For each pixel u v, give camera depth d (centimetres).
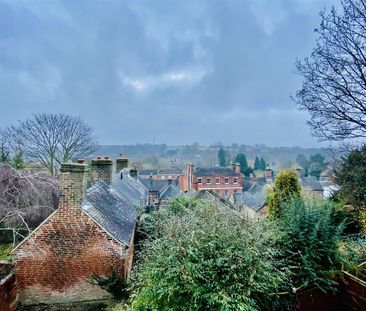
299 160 7919
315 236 812
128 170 2997
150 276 709
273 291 738
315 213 878
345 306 793
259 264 680
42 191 1647
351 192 1411
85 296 1051
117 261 1063
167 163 8862
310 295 793
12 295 996
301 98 1444
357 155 1448
